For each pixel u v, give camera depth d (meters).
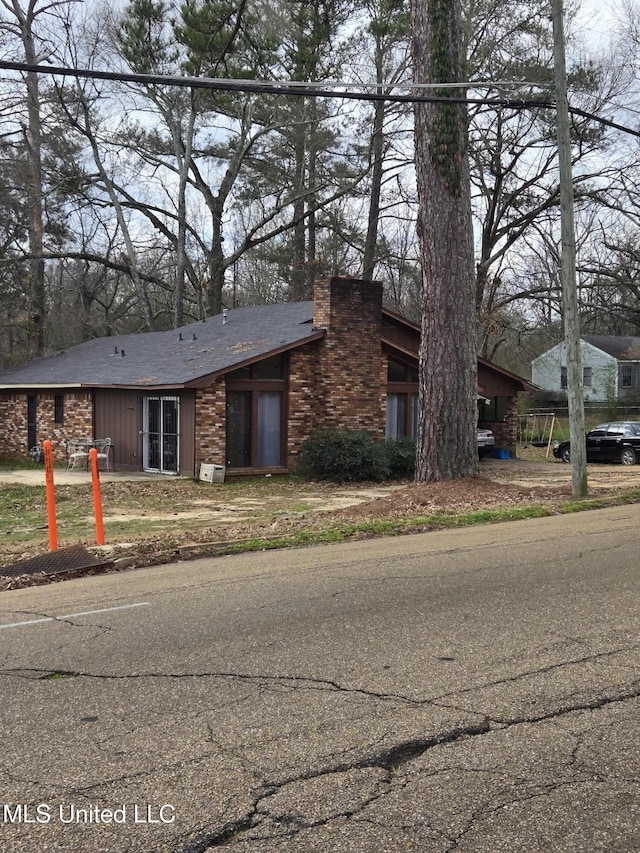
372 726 4.83
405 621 7.16
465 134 16.83
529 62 33.72
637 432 28.55
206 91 36.34
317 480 22.50
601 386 52.72
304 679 5.68
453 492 16.05
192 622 7.29
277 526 13.55
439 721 4.89
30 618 7.71
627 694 5.30
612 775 4.18
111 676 5.85
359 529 12.62
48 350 42.69
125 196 40.84
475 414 17.38
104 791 4.09
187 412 22.30
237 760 4.41
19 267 39.47
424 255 17.06
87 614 7.76
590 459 29.81
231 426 22.97
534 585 8.50
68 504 17.58
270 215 40.72
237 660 6.14
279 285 54.97
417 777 4.18
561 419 47.56
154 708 5.20
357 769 4.28
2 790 4.12
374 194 41.97
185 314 49.16
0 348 50.59
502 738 4.64
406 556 10.39
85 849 3.59
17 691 5.59
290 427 23.67
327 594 8.28
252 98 36.47
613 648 6.27
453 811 3.84
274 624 7.16
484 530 12.54
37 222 38.41
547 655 6.12
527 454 33.38
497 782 4.11
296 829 3.70
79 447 26.02
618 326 62.84
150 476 22.78
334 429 23.59
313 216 44.56
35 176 37.25
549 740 4.61
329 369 24.08
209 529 13.45
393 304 52.94
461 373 17.03
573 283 16.12
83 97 36.50
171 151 40.47
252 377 23.16
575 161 38.19
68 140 37.66
